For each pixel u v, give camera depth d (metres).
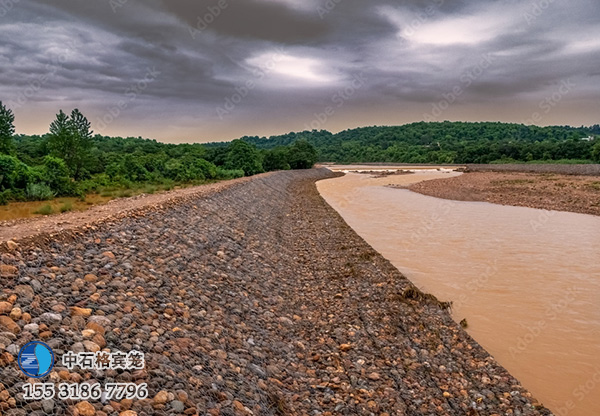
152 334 7.92
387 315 12.44
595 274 16.94
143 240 12.97
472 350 10.65
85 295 8.22
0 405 4.88
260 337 10.30
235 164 64.69
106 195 27.47
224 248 16.17
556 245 21.73
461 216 31.53
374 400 8.30
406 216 32.25
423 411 8.09
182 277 11.54
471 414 8.09
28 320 6.60
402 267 18.17
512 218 30.27
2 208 20.75
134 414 5.65
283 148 99.00
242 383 7.81
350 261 18.30
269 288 14.16
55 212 18.00
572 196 38.56
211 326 9.59
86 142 36.69
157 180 41.03
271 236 22.41
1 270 7.66
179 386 6.65
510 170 82.44
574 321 12.72
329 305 13.47
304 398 8.23
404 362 9.91
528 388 9.40
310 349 10.48
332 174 90.62
